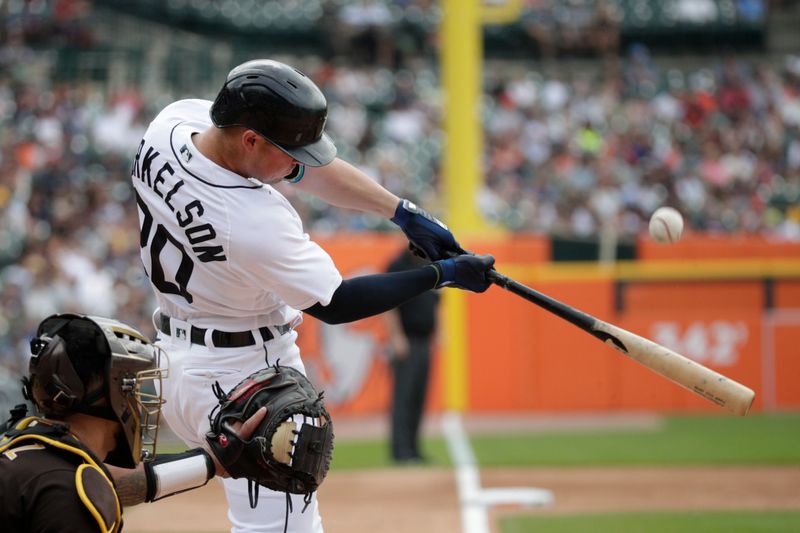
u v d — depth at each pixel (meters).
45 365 9.45
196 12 78.12
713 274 47.44
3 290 47.28
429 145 68.69
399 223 13.10
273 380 11.52
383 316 34.59
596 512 25.95
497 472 32.22
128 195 59.81
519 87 71.69
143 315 48.34
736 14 77.94
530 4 77.06
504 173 64.94
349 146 67.69
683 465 33.19
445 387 47.38
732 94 71.62
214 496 28.88
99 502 9.09
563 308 12.07
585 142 66.62
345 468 33.28
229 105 11.36
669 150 67.50
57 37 72.88
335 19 75.25
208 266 11.65
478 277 12.28
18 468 9.16
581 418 45.91
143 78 71.88
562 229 61.41
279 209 11.55
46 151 61.06
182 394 12.42
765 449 36.12
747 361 47.72
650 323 47.28
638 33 77.75
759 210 64.50
